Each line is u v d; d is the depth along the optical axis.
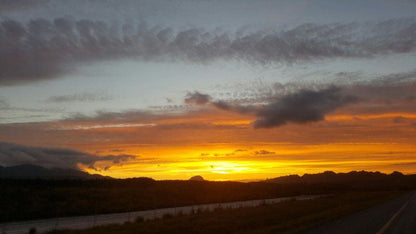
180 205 48.72
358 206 31.45
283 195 76.94
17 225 24.89
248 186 90.25
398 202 38.88
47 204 37.28
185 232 16.09
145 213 34.97
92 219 28.88
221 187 79.25
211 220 20.58
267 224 18.33
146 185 71.31
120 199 46.97
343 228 15.86
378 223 17.98
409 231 14.97
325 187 127.56
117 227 19.12
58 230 19.08
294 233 14.23
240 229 16.61
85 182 66.75
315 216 21.30
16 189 42.03
